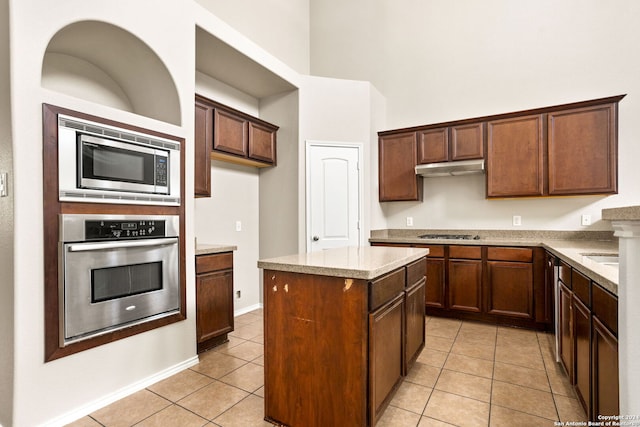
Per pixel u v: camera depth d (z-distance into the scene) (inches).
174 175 94.3
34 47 66.5
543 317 125.3
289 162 155.3
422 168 153.2
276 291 69.5
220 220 142.5
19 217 64.3
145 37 87.4
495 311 133.3
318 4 202.1
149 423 70.4
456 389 83.7
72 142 72.1
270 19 171.0
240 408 76.0
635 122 127.7
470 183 159.3
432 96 168.7
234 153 130.5
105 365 77.7
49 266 68.3
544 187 131.4
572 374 76.7
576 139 125.6
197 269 104.1
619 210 42.0
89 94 95.7
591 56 136.0
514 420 70.8
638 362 41.2
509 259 130.7
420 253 90.5
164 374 90.2
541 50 145.2
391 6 180.2
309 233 153.5
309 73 202.2
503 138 138.6
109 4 79.4
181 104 96.7
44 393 67.3
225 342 116.6
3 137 65.5
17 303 63.9
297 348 66.9
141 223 85.4
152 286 88.4
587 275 62.4
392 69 179.2
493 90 154.7
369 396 61.0
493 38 155.0
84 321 73.5
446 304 142.4
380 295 65.5
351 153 160.1
